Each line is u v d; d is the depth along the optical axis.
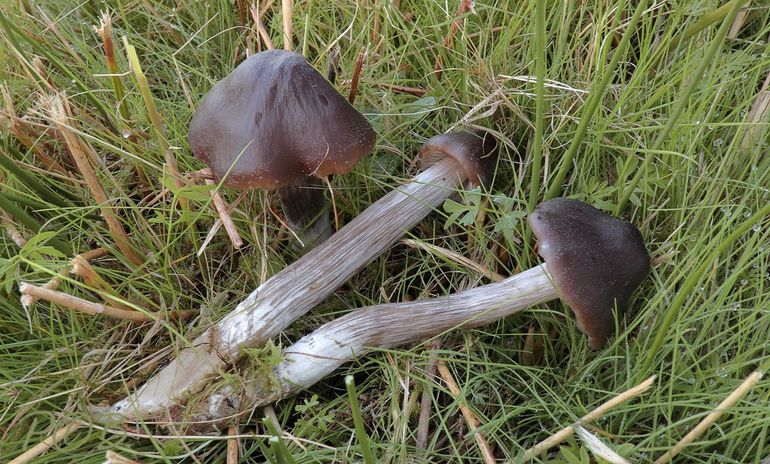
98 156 0.40
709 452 0.36
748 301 0.38
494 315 0.38
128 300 0.39
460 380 0.38
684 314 0.36
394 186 0.41
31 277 0.39
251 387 0.37
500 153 0.41
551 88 0.41
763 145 0.40
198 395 0.37
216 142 0.37
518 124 0.42
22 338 0.39
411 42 0.43
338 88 0.42
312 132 0.36
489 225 0.40
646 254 0.38
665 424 0.37
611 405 0.34
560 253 0.37
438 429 0.37
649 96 0.41
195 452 0.37
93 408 0.37
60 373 0.37
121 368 0.38
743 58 0.40
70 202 0.40
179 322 0.39
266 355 0.37
